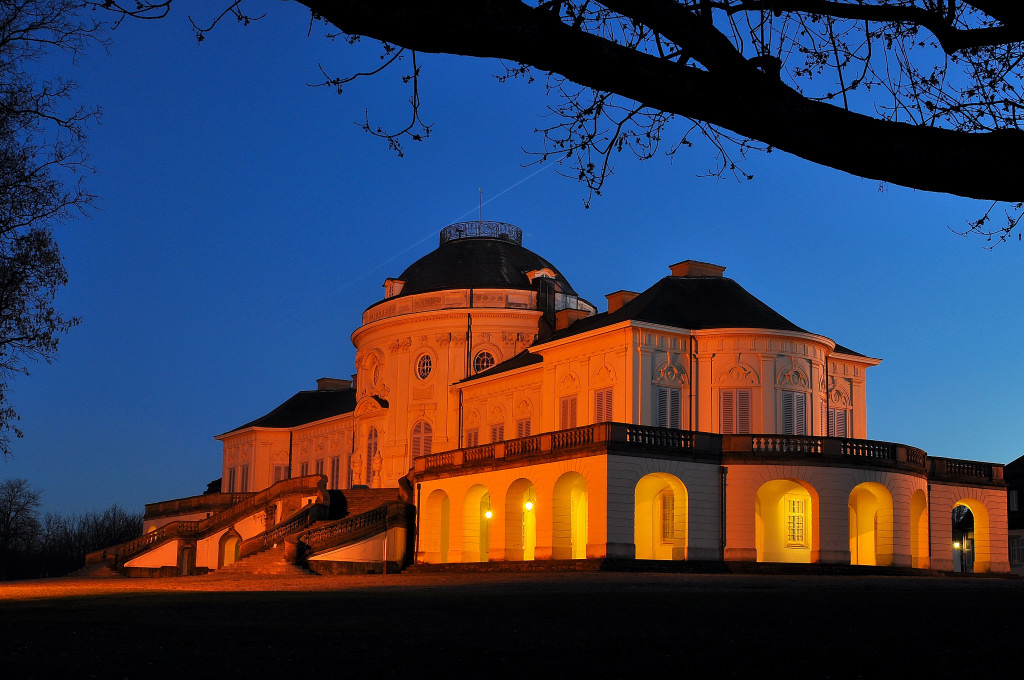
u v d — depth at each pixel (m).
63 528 139.88
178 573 59.44
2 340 24.48
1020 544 65.75
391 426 63.47
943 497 48.41
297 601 23.81
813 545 42.44
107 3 7.82
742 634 14.89
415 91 9.58
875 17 8.11
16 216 23.80
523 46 7.05
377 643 14.27
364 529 50.16
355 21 6.89
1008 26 7.11
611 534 40.69
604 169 10.83
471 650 13.33
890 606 19.92
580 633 15.30
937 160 6.94
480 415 59.53
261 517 58.00
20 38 18.06
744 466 42.84
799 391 48.91
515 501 46.69
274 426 79.38
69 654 13.38
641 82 7.15
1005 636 14.32
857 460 43.16
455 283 63.16
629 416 47.38
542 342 56.59
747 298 51.69
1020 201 7.16
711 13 7.90
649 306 49.84
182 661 12.54
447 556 50.72
